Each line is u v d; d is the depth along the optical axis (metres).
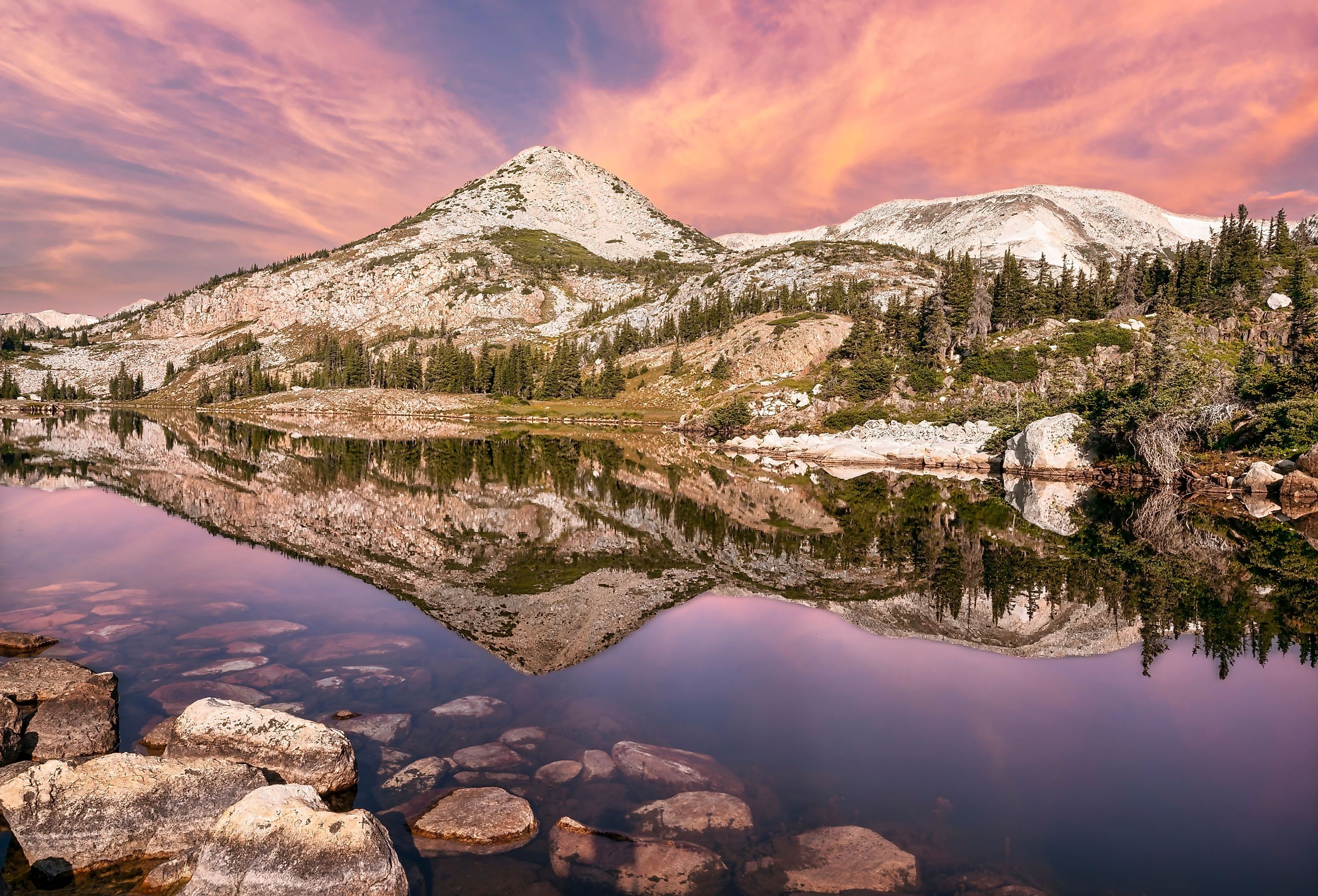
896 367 91.88
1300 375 54.16
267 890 7.05
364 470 50.16
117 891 7.63
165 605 18.06
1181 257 112.19
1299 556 26.89
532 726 11.48
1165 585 21.94
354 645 15.25
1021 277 110.56
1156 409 52.97
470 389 151.75
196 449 63.00
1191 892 7.41
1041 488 51.91
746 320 143.62
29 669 12.33
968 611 18.75
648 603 19.34
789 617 18.11
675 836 8.55
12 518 29.75
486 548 26.39
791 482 53.72
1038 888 7.49
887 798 9.34
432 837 8.48
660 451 75.81
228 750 9.31
